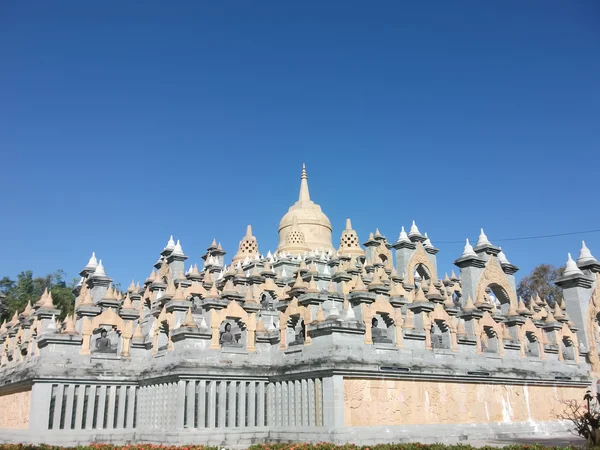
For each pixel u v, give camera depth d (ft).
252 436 94.94
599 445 67.00
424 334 104.53
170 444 89.40
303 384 92.99
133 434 100.68
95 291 139.13
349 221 183.01
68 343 101.45
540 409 122.42
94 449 74.90
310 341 93.91
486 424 108.17
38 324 110.01
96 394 102.27
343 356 88.69
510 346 122.52
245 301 104.37
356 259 166.09
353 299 97.04
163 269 158.20
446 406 102.27
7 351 132.46
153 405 100.27
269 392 100.53
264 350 103.30
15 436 98.94
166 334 107.24
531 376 120.98
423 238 171.94
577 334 151.23
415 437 93.04
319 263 164.14
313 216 217.77
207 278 137.28
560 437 113.70
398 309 101.04
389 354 96.17
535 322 133.18
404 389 96.27
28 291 248.52
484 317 120.26
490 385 112.57
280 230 217.77
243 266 169.58
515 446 73.20
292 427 92.32
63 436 95.04
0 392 119.55
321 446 73.87
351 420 87.30
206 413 94.63
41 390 96.22
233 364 98.27
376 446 73.97
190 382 93.56
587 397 72.43
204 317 100.83
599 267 161.27
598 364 146.00
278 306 104.17
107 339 108.68
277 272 157.58
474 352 113.39
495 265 156.56
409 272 164.66
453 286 176.45
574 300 154.51
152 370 101.19
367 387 90.94
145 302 138.82
